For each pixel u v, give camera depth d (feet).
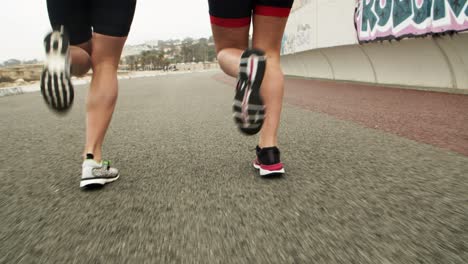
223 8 6.14
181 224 4.78
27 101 30.60
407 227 4.48
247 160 8.22
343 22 32.73
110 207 5.52
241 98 5.07
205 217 4.99
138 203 5.65
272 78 6.45
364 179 6.52
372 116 14.89
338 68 39.24
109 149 10.05
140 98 28.76
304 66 51.60
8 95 42.73
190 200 5.69
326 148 9.25
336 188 6.04
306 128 12.60
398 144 9.55
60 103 5.32
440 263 3.62
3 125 16.48
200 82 56.13
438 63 22.72
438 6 20.63
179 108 20.43
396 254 3.82
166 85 50.44
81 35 6.46
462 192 5.74
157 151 9.55
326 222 4.69
